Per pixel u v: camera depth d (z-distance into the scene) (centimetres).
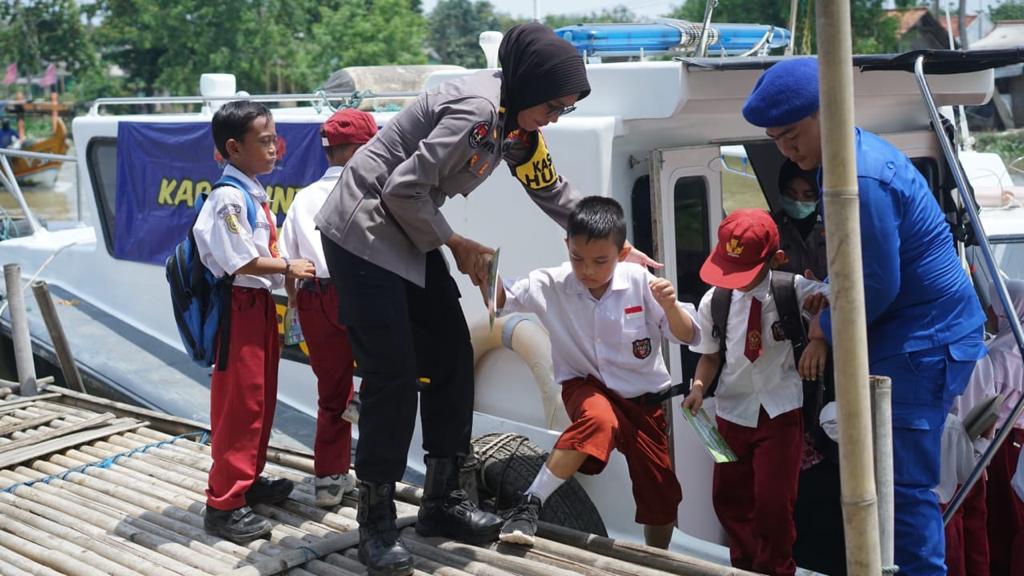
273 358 377
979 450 391
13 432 486
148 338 608
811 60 305
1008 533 431
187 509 389
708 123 411
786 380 350
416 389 328
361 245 314
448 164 302
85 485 423
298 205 398
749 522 373
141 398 540
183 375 564
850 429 237
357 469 328
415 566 329
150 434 480
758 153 487
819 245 430
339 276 321
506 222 411
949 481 368
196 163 566
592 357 353
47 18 4328
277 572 330
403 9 4134
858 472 239
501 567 326
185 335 366
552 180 352
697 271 419
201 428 472
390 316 319
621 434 352
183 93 3900
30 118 3741
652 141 403
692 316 343
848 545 243
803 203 425
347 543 348
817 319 330
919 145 466
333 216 319
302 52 3912
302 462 431
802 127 302
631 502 395
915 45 2702
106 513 390
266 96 543
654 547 332
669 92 370
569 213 355
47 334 619
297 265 361
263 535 364
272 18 3962
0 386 563
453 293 344
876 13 2653
